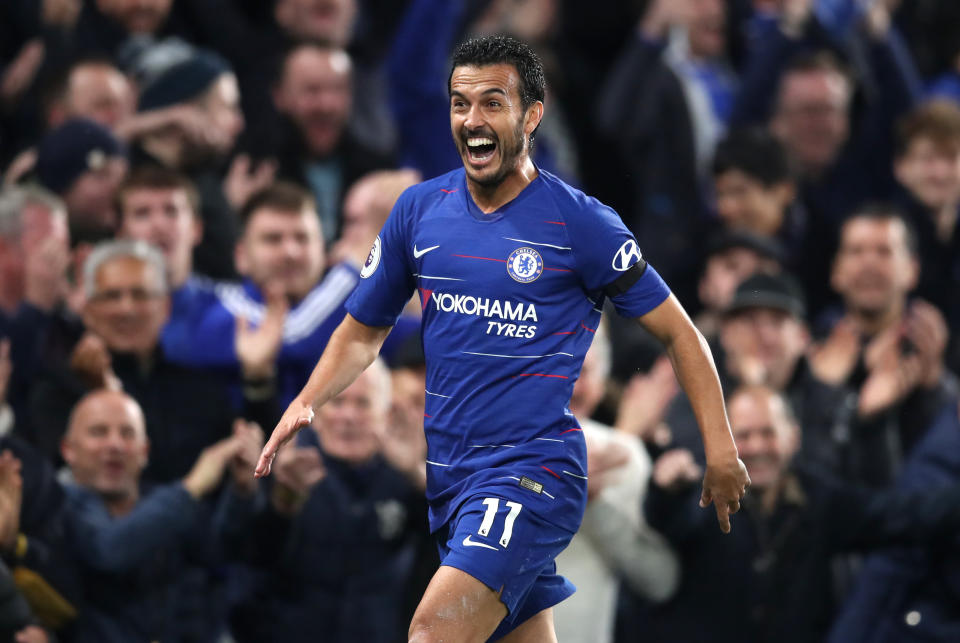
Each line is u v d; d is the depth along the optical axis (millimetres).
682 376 14844
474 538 14461
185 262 25438
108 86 29359
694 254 33312
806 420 26188
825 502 23406
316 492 22547
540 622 15945
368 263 15633
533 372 14844
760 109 34688
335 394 15484
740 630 22641
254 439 21562
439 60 33344
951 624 23406
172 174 25609
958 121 32156
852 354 27875
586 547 22141
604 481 21922
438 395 15148
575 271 14836
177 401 23125
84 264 23609
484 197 14961
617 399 26234
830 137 33969
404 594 22672
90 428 21281
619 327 28266
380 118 33031
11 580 19062
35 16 33875
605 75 38531
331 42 33344
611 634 23969
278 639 22172
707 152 34312
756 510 23062
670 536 22375
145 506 21047
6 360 22156
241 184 29266
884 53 36062
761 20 36594
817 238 33469
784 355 26047
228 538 21734
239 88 34469
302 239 25828
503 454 14844
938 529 23172
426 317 15180
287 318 24906
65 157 26344
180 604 21547
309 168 31016
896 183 33750
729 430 14656
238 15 35594
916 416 27406
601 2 38594
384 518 22781
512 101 14547
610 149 36500
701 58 36062
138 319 22891
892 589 23875
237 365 24891
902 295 29203
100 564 20625
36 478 20375
